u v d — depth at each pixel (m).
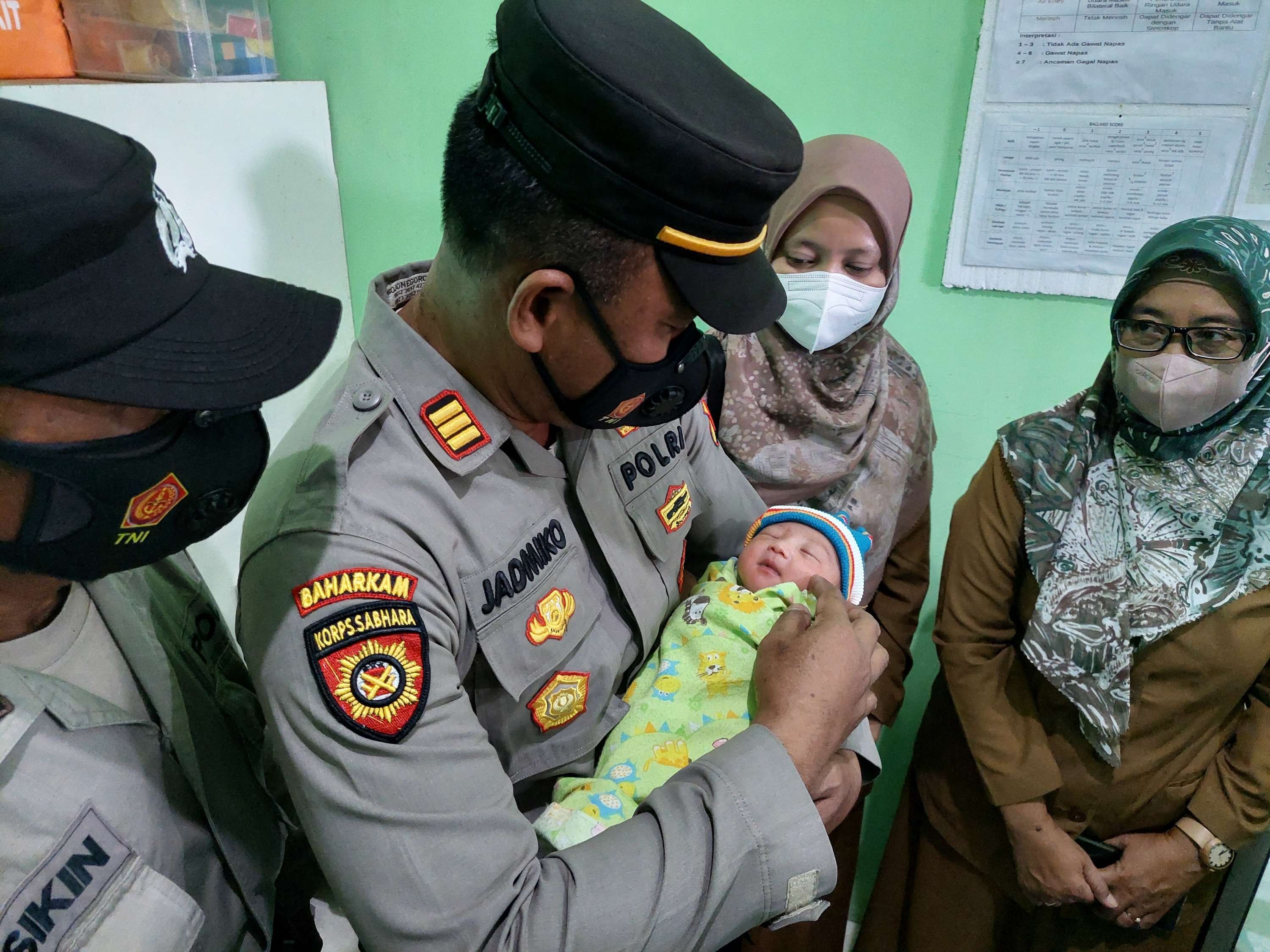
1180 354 1.02
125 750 0.67
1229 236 0.99
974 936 1.45
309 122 1.68
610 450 0.93
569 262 0.64
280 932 0.91
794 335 1.33
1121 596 1.12
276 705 0.64
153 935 0.64
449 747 0.66
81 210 0.49
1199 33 1.27
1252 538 1.07
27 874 0.58
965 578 1.27
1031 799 1.22
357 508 0.68
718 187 0.61
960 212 1.53
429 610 0.68
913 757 1.59
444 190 0.69
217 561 1.57
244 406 0.55
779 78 1.56
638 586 0.96
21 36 1.26
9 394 0.50
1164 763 1.18
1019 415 1.63
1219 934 1.21
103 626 0.73
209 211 1.47
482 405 0.77
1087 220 1.45
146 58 1.40
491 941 0.64
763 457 1.41
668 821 0.70
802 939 1.59
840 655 0.85
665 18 0.70
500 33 0.65
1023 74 1.40
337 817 0.63
